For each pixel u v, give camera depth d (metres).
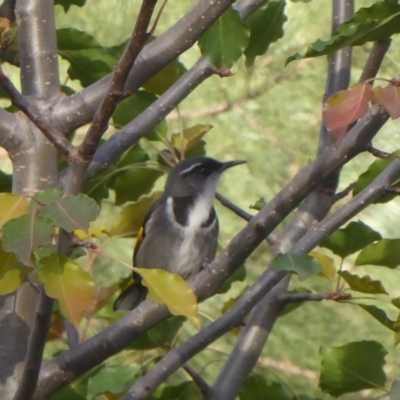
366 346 7.84
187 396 8.24
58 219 4.59
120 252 10.95
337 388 7.89
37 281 6.61
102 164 7.88
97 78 8.92
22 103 5.54
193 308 5.19
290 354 10.68
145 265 10.19
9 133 7.07
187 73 8.23
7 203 4.68
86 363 6.44
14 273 4.91
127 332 6.43
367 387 7.84
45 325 5.43
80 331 10.48
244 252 6.50
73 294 4.90
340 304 10.88
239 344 8.05
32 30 7.55
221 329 7.07
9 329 6.62
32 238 4.54
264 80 11.92
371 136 6.39
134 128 8.09
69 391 7.93
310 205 8.56
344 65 8.86
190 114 11.84
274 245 8.44
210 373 10.54
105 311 9.07
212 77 11.95
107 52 8.83
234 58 6.19
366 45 11.80
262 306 8.16
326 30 11.94
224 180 11.52
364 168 11.40
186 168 9.95
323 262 7.20
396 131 11.50
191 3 12.07
